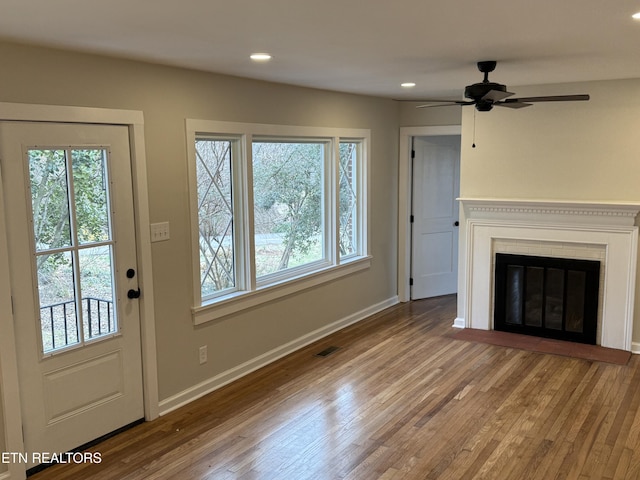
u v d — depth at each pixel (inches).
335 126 217.2
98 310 134.6
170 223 150.3
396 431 140.8
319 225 222.2
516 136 208.7
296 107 195.6
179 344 156.3
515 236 212.2
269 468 124.8
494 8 92.2
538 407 153.3
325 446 133.9
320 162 219.3
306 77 171.9
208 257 169.5
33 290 120.0
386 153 253.3
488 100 144.6
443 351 199.5
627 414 148.4
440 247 279.3
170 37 110.9
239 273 180.2
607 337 200.1
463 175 220.8
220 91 163.2
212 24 100.5
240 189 177.0
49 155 121.2
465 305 226.2
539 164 206.1
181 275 155.1
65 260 126.3
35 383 122.2
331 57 136.9
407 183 264.7
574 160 199.9
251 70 156.1
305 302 208.2
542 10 93.8
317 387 169.5
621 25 105.0
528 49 128.9
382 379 175.0
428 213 272.8
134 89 137.7
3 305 114.3
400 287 271.7
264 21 99.0
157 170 145.3
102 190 133.1
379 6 90.0
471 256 221.9
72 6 86.4
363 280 243.6
